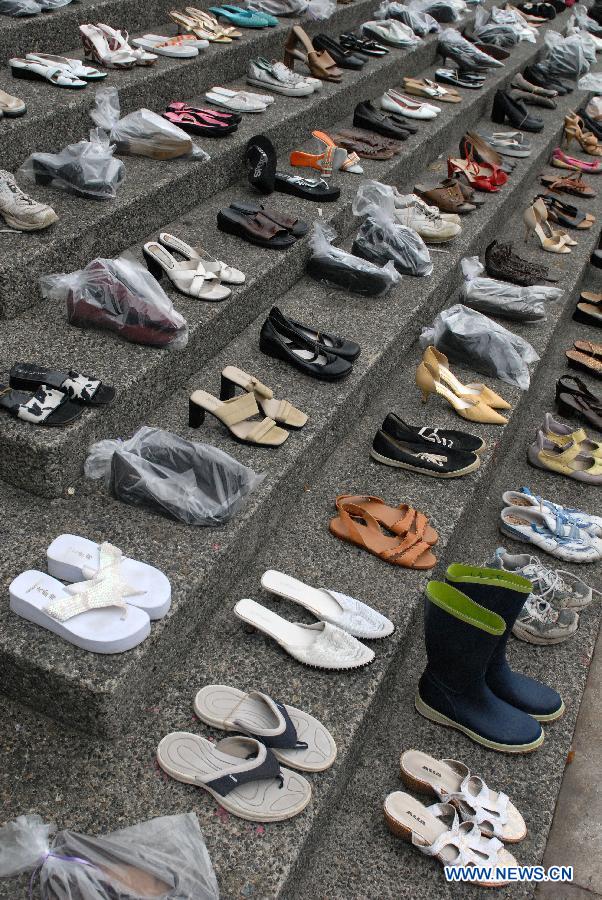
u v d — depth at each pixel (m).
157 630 1.90
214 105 4.14
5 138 2.98
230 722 1.88
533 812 2.01
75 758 1.81
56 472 2.19
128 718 1.88
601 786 2.31
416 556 2.46
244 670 2.08
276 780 1.80
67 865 1.50
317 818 1.79
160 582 1.97
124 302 2.55
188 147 3.49
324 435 2.78
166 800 1.74
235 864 1.64
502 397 3.42
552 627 2.51
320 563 2.45
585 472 3.35
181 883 1.55
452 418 3.24
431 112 5.25
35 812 1.68
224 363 2.98
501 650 2.19
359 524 2.62
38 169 3.04
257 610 2.20
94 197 3.04
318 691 2.05
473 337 3.49
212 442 2.55
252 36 4.70
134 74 3.76
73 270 2.84
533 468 3.46
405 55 5.76
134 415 2.52
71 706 1.81
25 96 3.27
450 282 4.11
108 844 1.58
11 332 2.56
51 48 3.79
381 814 1.99
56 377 2.28
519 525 3.00
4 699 1.93
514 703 2.24
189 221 3.50
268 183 3.79
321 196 3.88
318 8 5.27
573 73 7.38
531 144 5.89
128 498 2.24
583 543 2.94
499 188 5.02
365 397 3.18
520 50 7.43
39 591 1.87
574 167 6.28
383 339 3.28
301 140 4.46
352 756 2.00
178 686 2.01
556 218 5.26
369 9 6.23
